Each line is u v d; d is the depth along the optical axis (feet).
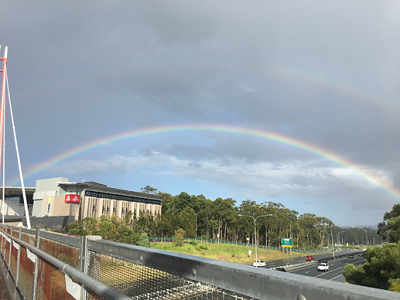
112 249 7.64
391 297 2.35
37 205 270.46
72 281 8.01
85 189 249.96
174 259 5.19
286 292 3.26
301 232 379.14
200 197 345.72
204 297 4.52
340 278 123.95
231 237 325.62
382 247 69.77
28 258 16.94
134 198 293.84
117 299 4.71
